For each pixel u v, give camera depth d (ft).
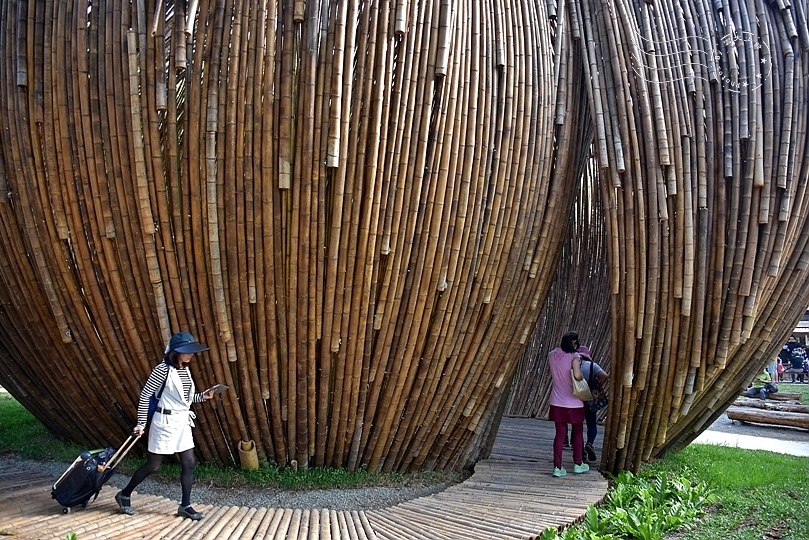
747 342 19.48
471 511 16.39
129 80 15.71
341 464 19.62
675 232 18.48
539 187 19.10
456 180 17.54
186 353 14.73
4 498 15.39
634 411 19.90
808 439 30.37
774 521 16.47
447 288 18.03
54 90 15.89
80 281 16.96
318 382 18.22
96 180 16.01
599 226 31.17
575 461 20.42
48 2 15.93
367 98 16.53
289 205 16.52
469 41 17.70
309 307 17.13
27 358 18.88
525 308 20.02
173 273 16.65
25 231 16.63
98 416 19.60
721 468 21.31
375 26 16.55
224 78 15.98
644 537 14.96
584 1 19.71
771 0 19.24
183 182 16.25
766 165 18.34
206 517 15.16
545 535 14.52
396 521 15.61
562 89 19.42
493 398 20.74
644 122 18.54
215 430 18.65
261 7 15.96
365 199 16.72
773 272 18.40
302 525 15.11
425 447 20.11
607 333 31.12
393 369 18.43
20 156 16.20
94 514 14.64
